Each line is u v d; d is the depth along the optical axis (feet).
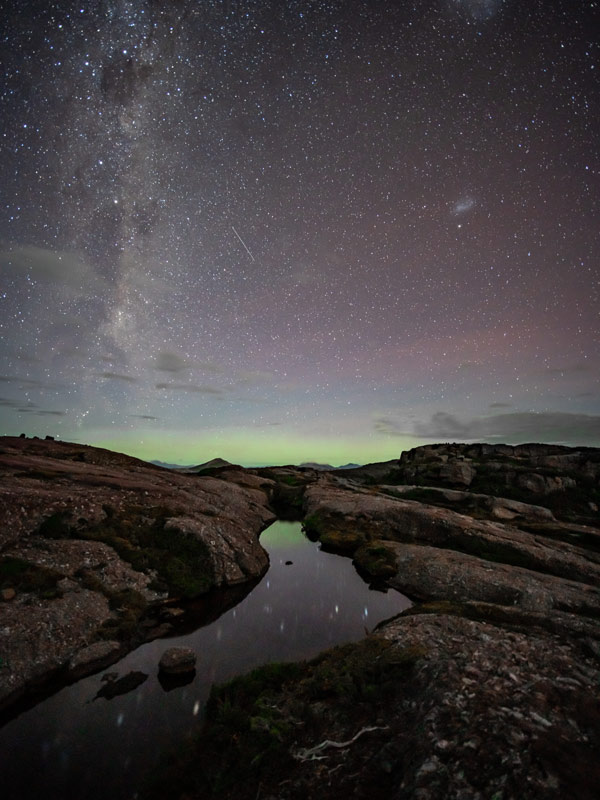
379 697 24.77
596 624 37.73
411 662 27.55
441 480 139.54
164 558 50.57
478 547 71.92
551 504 122.31
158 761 21.95
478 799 15.74
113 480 72.64
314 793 18.61
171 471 107.96
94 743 23.40
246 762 21.04
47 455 89.66
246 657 33.71
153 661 32.83
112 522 53.93
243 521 83.46
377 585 54.49
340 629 39.78
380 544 68.28
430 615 38.40
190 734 24.12
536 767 16.74
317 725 23.31
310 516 95.04
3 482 57.82
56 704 26.96
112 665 31.99
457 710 20.85
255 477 143.95
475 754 17.85
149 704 27.09
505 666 25.77
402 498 121.29
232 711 24.75
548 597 47.16
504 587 49.67
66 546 45.93
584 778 16.17
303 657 33.81
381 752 20.07
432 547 67.67
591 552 75.66
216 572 51.88
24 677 28.12
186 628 39.19
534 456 152.35
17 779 20.77
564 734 18.79
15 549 43.32
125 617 37.65
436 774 17.17
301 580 55.62
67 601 36.78
